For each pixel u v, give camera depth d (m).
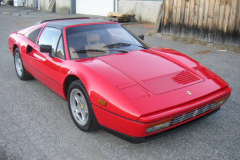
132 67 3.21
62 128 3.46
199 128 3.35
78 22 4.25
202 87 2.98
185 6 8.91
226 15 7.68
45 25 4.58
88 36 3.88
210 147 2.93
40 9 26.28
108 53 3.66
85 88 3.06
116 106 2.63
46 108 4.11
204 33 8.49
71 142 3.11
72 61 3.46
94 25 4.14
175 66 3.36
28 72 5.00
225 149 2.88
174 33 9.58
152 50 3.93
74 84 3.23
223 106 3.98
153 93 2.73
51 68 3.79
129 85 2.82
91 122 3.08
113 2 16.98
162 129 2.64
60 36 3.90
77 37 3.82
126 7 15.88
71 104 3.43
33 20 16.58
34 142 3.13
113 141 3.12
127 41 4.05
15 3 33.41
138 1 14.88
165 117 2.56
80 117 3.39
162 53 3.80
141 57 3.54
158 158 2.77
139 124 2.50
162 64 3.38
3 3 35.72
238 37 7.49
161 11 10.30
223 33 7.89
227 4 7.57
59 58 3.73
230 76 5.36
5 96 4.62
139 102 2.60
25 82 5.38
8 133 3.35
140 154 2.85
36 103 4.30
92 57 3.56
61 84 3.57
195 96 2.80
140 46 4.05
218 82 3.18
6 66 6.59
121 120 2.61
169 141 3.08
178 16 9.25
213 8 8.02
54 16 19.25
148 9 14.38
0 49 8.63
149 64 3.33
